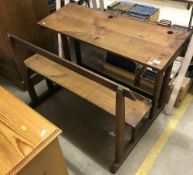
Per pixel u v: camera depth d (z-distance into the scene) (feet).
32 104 6.62
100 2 7.75
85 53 8.42
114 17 5.64
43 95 6.84
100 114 6.29
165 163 5.10
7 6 5.67
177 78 5.52
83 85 5.08
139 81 6.45
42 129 2.33
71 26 5.46
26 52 6.53
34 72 6.14
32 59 5.96
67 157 5.35
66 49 6.88
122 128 4.28
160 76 4.76
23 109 2.56
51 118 6.32
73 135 5.83
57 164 2.71
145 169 5.01
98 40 4.91
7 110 2.55
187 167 5.00
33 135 2.28
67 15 5.90
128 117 4.34
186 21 9.19
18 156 2.12
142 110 4.45
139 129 5.61
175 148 5.38
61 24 5.57
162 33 4.90
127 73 6.80
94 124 6.05
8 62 6.79
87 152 5.42
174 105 6.33
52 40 7.37
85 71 3.86
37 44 6.94
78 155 5.37
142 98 4.65
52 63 5.78
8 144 2.22
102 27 5.31
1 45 6.37
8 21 5.87
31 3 6.16
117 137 4.41
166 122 5.98
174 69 6.03
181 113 6.18
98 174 4.98
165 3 10.59
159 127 5.87
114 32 5.10
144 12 7.66
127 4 8.36
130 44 4.70
